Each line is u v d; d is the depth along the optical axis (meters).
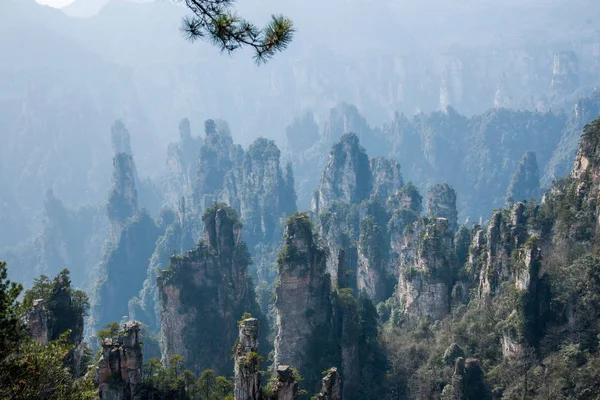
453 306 110.62
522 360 83.00
